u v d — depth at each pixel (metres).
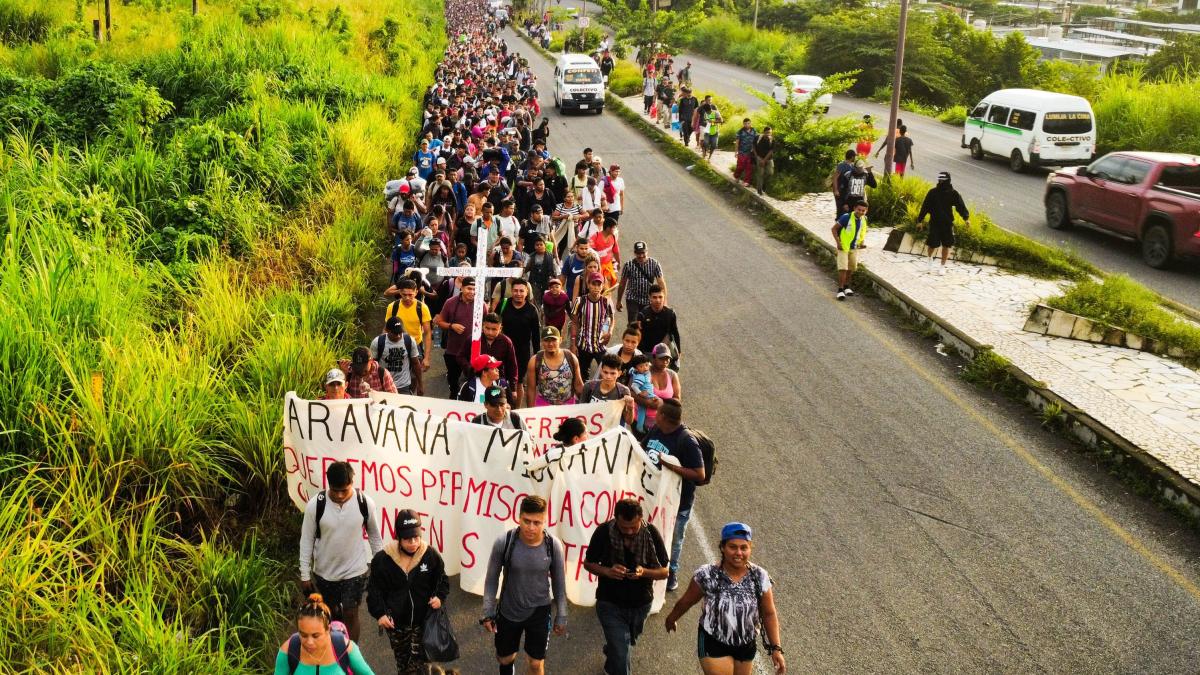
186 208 14.69
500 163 19.61
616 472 7.41
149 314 10.92
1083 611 7.59
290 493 7.89
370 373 8.84
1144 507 9.21
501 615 6.21
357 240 16.20
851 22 50.78
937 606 7.66
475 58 49.62
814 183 23.53
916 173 26.27
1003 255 17.00
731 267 17.53
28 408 7.98
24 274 10.25
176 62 24.47
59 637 6.20
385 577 6.05
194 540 7.95
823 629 7.36
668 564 6.89
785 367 12.77
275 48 29.81
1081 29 100.25
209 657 6.43
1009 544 8.55
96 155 15.88
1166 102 28.09
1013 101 27.36
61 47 24.92
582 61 40.31
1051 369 12.08
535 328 10.30
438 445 7.58
